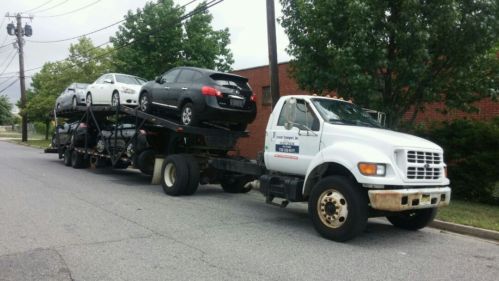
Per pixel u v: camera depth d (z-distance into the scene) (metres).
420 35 10.45
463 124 12.66
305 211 10.27
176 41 23.39
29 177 14.38
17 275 5.32
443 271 6.09
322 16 11.59
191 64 23.22
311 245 7.09
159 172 12.93
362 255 6.65
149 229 7.73
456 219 9.30
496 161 11.71
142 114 13.44
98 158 16.72
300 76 12.39
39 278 5.23
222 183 12.78
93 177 15.27
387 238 7.91
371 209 7.64
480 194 12.00
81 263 5.79
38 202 9.91
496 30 10.89
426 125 13.50
